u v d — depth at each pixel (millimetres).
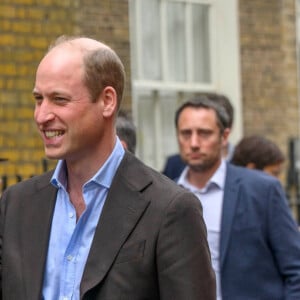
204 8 15148
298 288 7805
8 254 4980
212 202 8117
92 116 4809
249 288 7844
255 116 15305
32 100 12078
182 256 4793
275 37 15570
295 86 15844
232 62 15156
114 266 4750
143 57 14492
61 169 5008
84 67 4766
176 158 12172
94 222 4895
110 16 13047
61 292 4855
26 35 12078
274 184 8023
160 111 14672
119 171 4961
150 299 4793
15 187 5207
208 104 8438
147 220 4820
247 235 7887
